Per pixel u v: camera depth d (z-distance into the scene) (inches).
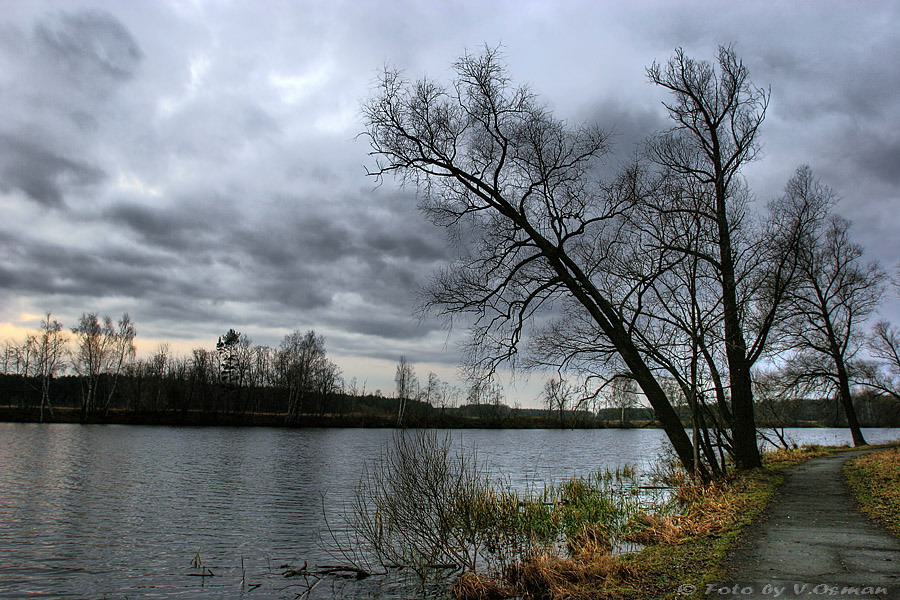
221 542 573.9
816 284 1290.6
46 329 2967.5
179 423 3043.8
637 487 781.9
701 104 737.6
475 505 472.7
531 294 661.9
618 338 641.6
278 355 3720.5
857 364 1471.5
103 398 3255.4
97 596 411.8
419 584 394.6
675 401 740.0
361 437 2399.1
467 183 665.0
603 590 272.5
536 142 643.5
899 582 253.0
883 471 658.2
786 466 833.5
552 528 513.7
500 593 318.7
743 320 707.4
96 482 1002.7
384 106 652.7
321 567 449.1
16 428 2379.4
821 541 337.7
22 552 534.3
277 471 1202.6
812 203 708.7
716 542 346.6
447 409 3486.7
